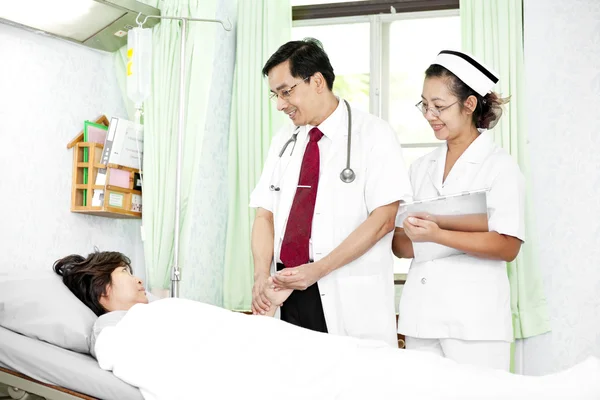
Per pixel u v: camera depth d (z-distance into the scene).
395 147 2.21
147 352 1.77
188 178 3.17
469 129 2.23
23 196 2.69
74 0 2.65
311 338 1.78
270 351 1.73
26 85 2.72
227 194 3.49
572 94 3.12
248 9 3.47
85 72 3.00
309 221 2.18
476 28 3.20
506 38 3.16
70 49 2.93
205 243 3.31
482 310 2.07
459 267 2.12
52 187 2.82
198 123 3.20
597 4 3.13
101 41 3.01
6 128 2.63
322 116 2.23
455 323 2.08
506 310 2.10
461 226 2.08
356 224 2.18
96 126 2.98
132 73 2.88
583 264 3.03
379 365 1.64
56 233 2.84
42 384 1.83
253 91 3.42
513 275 3.00
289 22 3.44
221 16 3.42
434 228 2.05
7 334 1.94
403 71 3.52
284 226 2.23
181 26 3.20
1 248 2.60
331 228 2.16
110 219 3.14
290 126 2.39
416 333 2.14
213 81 3.37
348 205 2.17
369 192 2.17
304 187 2.21
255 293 2.23
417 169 2.37
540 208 3.10
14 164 2.66
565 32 3.15
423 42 3.51
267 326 1.84
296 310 2.19
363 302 2.15
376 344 1.82
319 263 2.08
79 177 2.93
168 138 3.15
